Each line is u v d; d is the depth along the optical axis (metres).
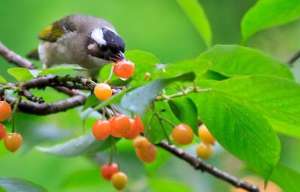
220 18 14.48
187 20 14.89
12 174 11.84
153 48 14.80
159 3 15.14
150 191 8.88
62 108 6.18
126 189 8.81
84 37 10.95
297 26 12.43
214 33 14.45
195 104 5.55
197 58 5.57
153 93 4.58
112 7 14.88
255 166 5.72
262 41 12.45
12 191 5.37
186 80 4.66
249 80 5.05
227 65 5.83
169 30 14.95
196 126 5.70
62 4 14.26
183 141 5.64
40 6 14.25
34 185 5.46
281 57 12.38
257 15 7.03
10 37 13.97
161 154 8.56
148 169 8.80
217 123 5.65
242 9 14.43
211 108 5.55
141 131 5.55
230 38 14.44
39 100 6.11
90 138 6.32
